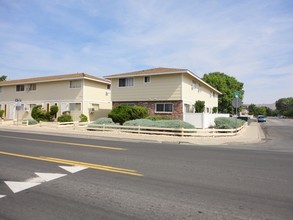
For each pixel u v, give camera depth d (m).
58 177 7.00
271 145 16.16
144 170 7.92
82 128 26.30
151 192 5.82
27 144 13.69
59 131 23.03
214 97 44.88
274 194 5.81
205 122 26.17
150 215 4.58
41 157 9.85
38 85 38.66
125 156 10.37
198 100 31.81
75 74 37.12
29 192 5.76
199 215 4.60
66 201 5.23
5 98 42.03
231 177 7.25
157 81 28.41
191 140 17.67
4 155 10.24
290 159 10.43
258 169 8.37
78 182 6.55
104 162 9.05
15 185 6.25
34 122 31.48
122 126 22.02
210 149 13.35
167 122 21.06
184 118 26.83
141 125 21.70
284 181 6.91
